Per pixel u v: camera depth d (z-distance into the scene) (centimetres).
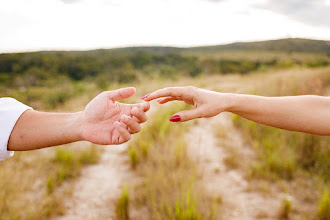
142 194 282
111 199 288
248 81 1234
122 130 97
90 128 104
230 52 6769
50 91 1223
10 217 237
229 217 254
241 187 305
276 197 286
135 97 1021
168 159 338
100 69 2900
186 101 112
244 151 402
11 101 99
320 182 296
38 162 349
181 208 234
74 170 346
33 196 280
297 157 353
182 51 7919
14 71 2423
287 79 770
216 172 338
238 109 105
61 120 103
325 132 101
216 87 1158
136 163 362
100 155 409
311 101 105
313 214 256
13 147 94
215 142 449
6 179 280
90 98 930
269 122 104
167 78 1936
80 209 271
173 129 481
